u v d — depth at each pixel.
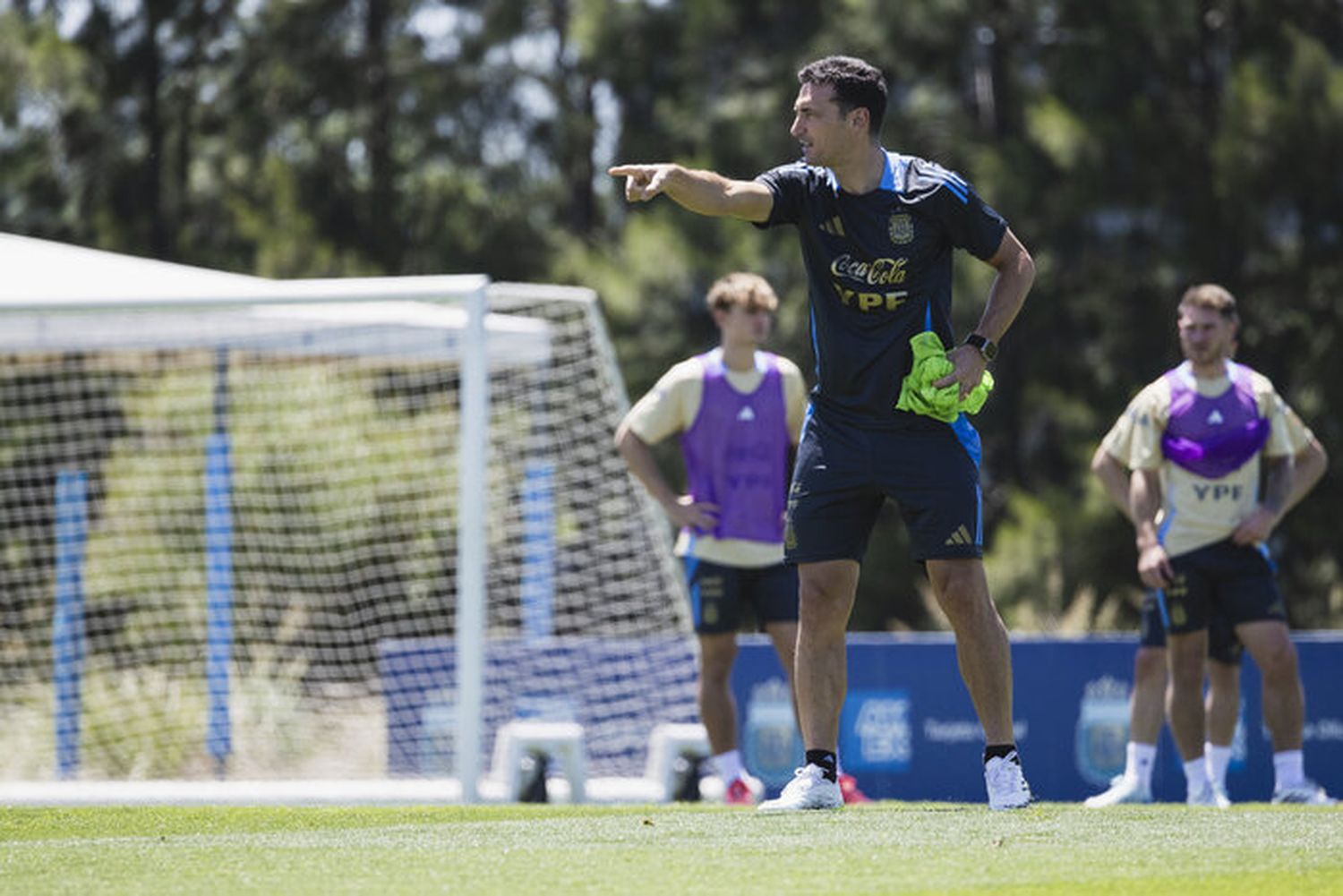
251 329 42.22
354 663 49.47
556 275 75.19
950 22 70.00
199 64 88.56
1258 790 37.66
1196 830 15.84
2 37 83.50
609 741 39.88
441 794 31.92
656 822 16.97
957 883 12.72
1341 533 64.00
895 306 17.38
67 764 43.03
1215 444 25.91
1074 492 66.88
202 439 51.19
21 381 52.62
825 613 18.09
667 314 70.81
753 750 37.47
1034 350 69.75
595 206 90.44
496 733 39.91
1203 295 26.11
